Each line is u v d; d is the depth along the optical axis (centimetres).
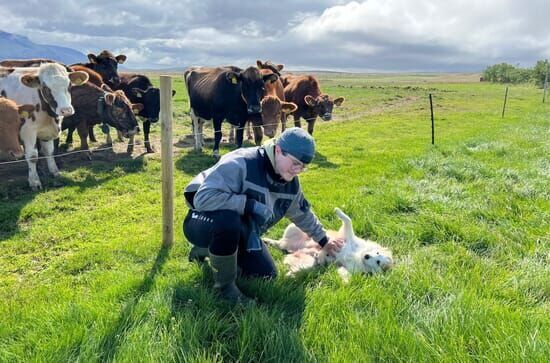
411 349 255
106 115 962
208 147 1139
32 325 299
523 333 269
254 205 320
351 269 387
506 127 1566
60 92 732
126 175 822
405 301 318
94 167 860
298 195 365
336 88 4334
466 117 1986
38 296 367
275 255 434
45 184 739
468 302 309
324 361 251
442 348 258
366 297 324
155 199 683
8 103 620
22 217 584
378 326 279
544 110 2423
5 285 408
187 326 279
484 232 471
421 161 850
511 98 3434
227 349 270
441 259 416
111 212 617
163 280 366
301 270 379
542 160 895
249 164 330
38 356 254
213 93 999
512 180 704
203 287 343
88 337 273
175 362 251
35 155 730
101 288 373
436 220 501
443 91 4141
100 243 506
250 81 956
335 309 307
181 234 496
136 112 1012
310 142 314
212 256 328
